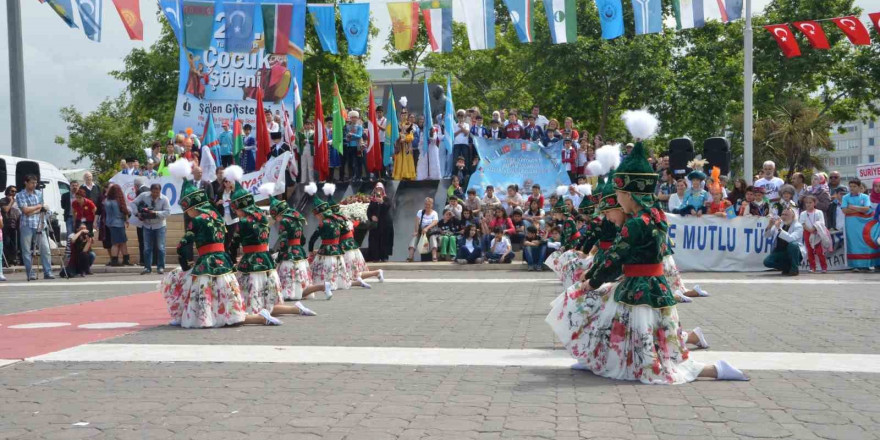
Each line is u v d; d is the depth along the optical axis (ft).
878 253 54.54
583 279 20.61
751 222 56.54
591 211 34.78
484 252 63.10
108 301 41.83
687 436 15.19
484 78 158.40
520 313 33.99
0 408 17.97
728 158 62.23
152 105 132.67
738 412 16.89
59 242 74.95
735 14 55.52
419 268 61.77
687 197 57.88
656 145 131.75
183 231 73.41
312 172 75.41
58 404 18.29
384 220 66.13
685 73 121.49
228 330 29.86
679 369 20.15
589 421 16.26
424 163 73.72
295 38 62.95
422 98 82.94
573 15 55.88
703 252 57.06
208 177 66.18
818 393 18.61
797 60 128.77
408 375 21.15
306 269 41.27
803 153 123.65
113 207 66.18
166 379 20.97
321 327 30.27
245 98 75.36
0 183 57.47
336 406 17.80
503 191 69.82
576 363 21.88
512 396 18.57
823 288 43.50
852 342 25.62
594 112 130.11
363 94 123.75
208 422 16.56
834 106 146.92
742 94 131.64
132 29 52.85
